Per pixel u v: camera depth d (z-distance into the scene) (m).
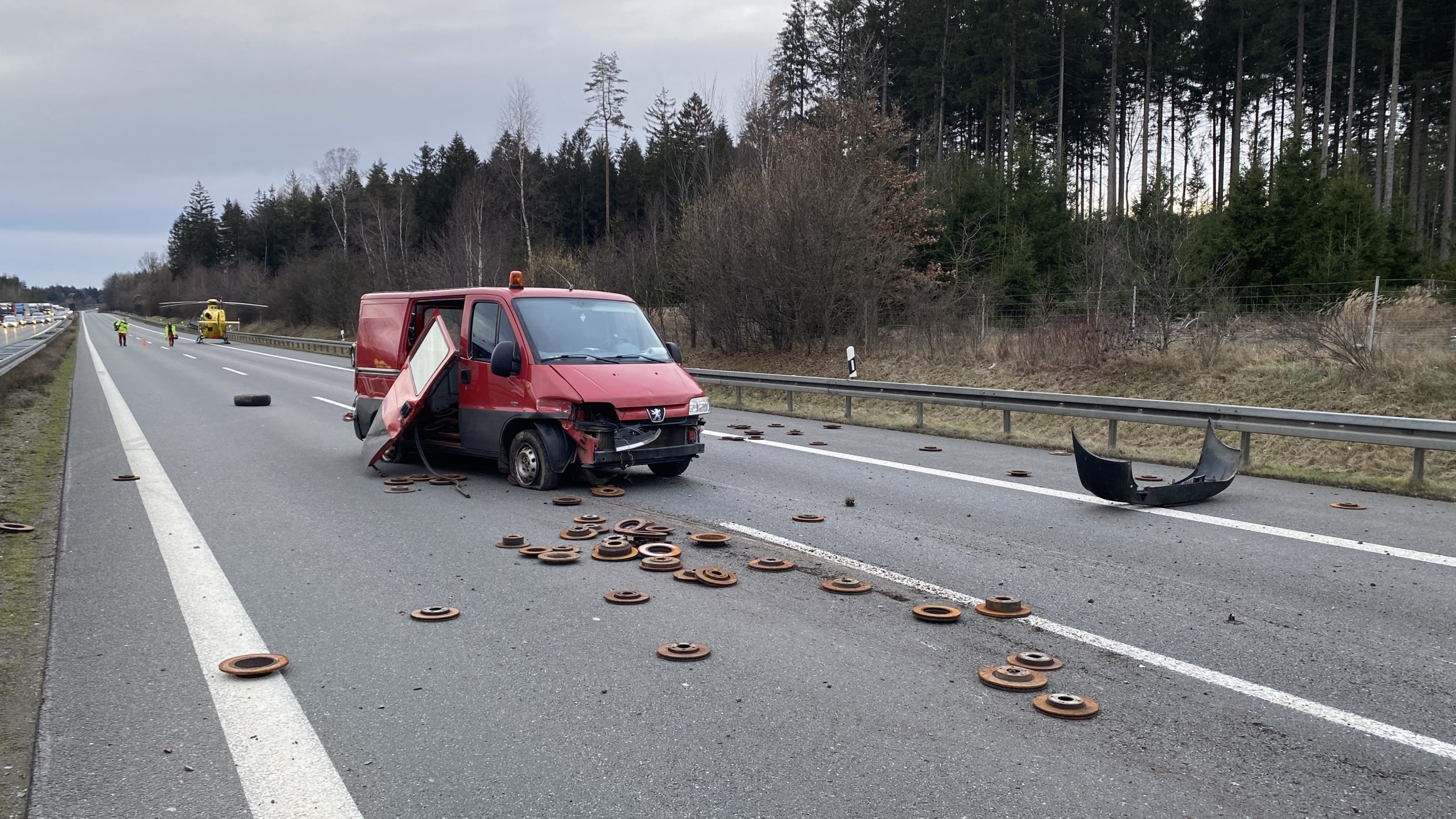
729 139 52.84
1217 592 5.56
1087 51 44.34
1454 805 3.10
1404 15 40.50
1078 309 22.23
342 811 3.03
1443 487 8.92
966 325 22.64
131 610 5.20
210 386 23.75
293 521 7.62
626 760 3.40
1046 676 4.25
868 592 5.56
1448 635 4.80
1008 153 35.28
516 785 3.21
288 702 3.92
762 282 24.59
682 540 6.88
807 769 3.33
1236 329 17.84
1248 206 25.19
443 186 68.75
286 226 104.25
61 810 3.02
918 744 3.54
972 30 45.12
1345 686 4.14
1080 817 3.00
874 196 25.28
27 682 4.12
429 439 10.41
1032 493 8.88
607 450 8.75
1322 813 3.04
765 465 10.66
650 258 31.61
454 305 10.20
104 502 8.41
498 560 6.30
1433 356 13.77
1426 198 46.56
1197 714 3.83
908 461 11.02
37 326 97.88
